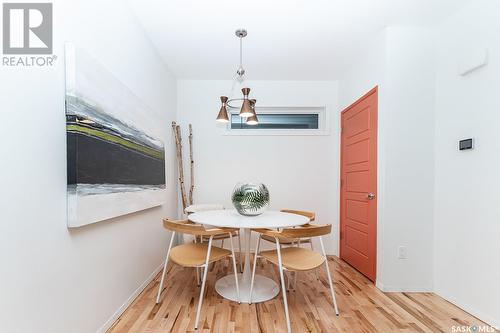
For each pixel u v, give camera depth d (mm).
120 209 1786
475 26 1917
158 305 2000
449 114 2158
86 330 1457
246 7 2039
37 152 1118
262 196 2217
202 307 1968
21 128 1041
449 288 2119
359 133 2824
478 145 1886
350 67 3105
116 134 1740
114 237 1780
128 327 1706
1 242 949
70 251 1324
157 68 2736
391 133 2295
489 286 1780
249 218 2111
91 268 1513
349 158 3082
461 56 2033
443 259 2189
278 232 1824
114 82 1722
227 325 1732
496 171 1755
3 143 961
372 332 1672
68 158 1302
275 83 3557
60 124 1265
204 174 3539
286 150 3545
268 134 3541
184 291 2248
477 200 1889
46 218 1162
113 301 1763
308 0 1956
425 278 2293
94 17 1563
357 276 2658
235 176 3539
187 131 3541
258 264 2938
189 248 2125
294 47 2684
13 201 999
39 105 1136
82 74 1362
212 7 2039
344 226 3193
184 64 3066
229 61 2998
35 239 1099
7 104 984
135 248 2129
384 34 2340
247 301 2045
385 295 2217
